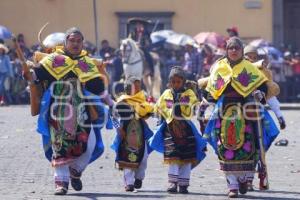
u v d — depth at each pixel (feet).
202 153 55.88
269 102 55.26
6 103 136.77
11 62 136.77
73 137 53.93
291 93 142.72
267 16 165.17
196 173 65.36
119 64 135.85
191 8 165.48
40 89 54.39
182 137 55.52
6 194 54.60
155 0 165.17
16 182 60.23
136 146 56.34
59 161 54.03
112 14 164.14
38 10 162.91
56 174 54.24
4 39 141.28
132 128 56.44
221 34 165.48
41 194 54.60
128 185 56.18
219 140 53.21
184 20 165.78
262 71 55.47
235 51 53.01
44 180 61.21
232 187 53.11
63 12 163.22
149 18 165.48
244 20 165.27
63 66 54.13
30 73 53.78
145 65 129.59
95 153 55.57
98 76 54.54
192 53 134.21
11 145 82.23
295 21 169.78
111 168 67.82
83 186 58.59
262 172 54.95
